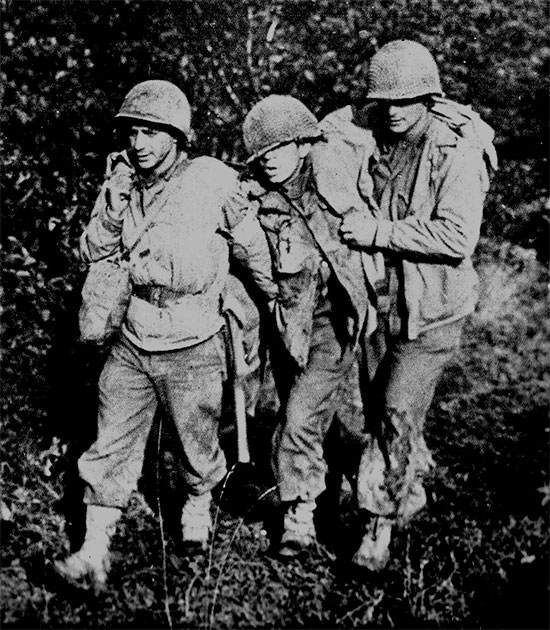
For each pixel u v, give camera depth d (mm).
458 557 5129
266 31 6598
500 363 7762
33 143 6168
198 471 4969
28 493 5785
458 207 4637
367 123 4867
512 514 5469
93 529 4922
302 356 4887
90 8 6125
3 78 6016
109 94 6273
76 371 6309
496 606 4785
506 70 7273
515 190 7930
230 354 4984
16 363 6203
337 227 4816
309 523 5164
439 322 4805
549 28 7301
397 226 4703
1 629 4555
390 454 4934
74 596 4852
